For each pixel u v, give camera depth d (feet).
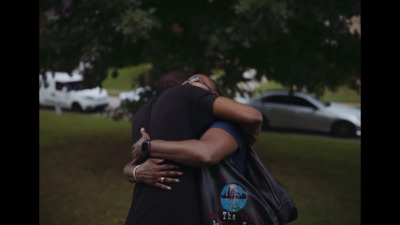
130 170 6.24
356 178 26.25
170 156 5.74
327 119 42.88
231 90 23.39
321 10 22.34
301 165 29.81
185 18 23.02
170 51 23.98
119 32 22.16
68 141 37.24
